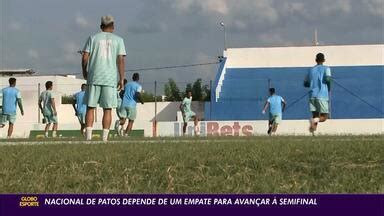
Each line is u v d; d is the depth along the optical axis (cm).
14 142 1078
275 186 459
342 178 489
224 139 1095
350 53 3953
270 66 3984
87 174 533
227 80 3872
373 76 3850
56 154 666
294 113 3600
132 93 1764
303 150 671
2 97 1745
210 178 498
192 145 805
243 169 539
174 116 3869
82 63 1045
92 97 1041
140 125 2831
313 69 1462
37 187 462
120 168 549
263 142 857
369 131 3042
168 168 536
